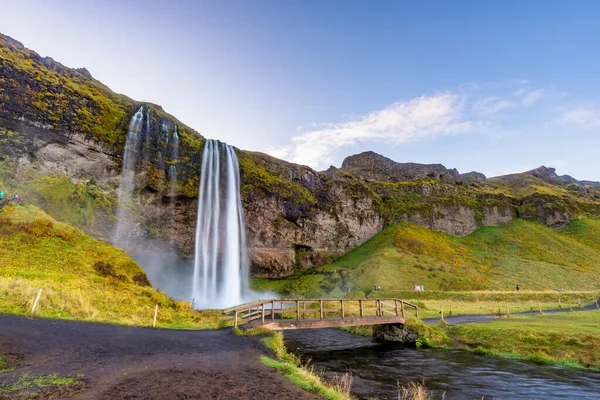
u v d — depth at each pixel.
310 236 94.19
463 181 150.50
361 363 20.67
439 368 19.19
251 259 81.25
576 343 20.73
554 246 104.19
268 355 16.86
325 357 22.55
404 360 21.39
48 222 35.47
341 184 107.25
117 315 23.14
